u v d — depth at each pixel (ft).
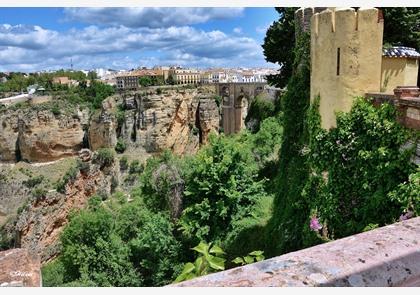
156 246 100.99
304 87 70.59
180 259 101.86
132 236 120.88
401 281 7.72
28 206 194.90
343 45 50.29
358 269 7.88
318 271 7.77
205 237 93.81
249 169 102.89
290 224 65.92
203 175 96.84
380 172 43.16
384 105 43.91
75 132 391.04
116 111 387.96
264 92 194.39
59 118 382.42
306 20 70.33
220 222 94.27
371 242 8.90
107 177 284.20
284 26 127.34
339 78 51.21
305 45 70.38
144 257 111.86
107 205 177.17
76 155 396.37
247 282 7.45
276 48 133.49
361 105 47.93
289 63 131.34
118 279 109.19
